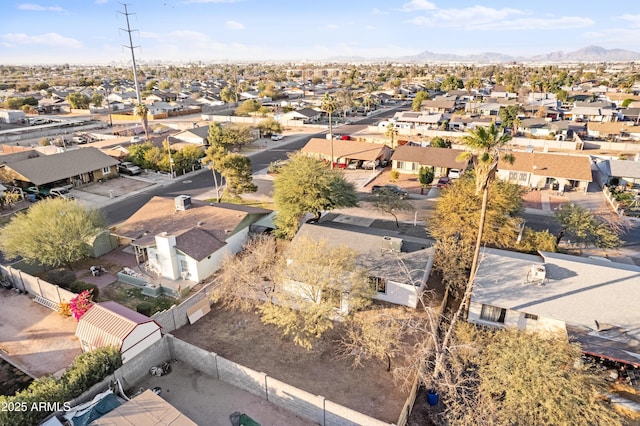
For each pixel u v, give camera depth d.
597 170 64.44
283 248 39.91
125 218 50.47
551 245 35.22
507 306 27.19
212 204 45.31
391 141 87.12
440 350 23.92
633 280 27.30
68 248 35.06
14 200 55.28
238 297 30.95
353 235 35.16
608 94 147.38
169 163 68.31
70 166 62.16
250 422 20.98
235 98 160.75
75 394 21.09
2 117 115.75
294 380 24.52
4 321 30.03
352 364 25.84
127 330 23.94
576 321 25.52
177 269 36.53
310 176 42.31
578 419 18.38
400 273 31.41
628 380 23.95
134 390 23.70
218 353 27.08
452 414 20.80
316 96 178.00
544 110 114.75
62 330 29.02
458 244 34.28
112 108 145.00
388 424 19.39
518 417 19.16
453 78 193.62
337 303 29.61
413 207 53.00
